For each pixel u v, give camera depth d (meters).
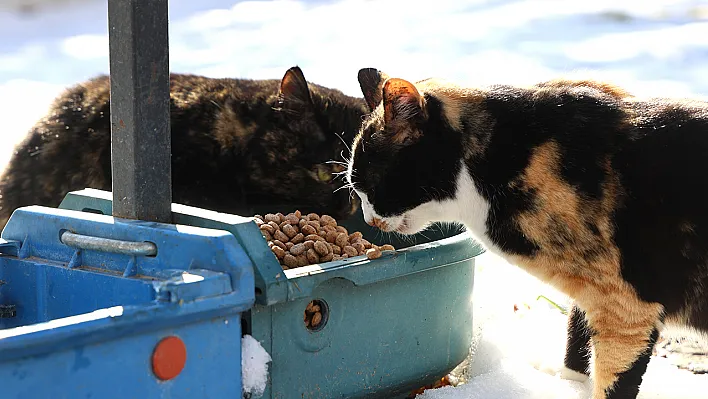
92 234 1.01
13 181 1.44
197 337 0.91
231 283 0.92
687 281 1.08
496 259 1.58
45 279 1.03
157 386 0.89
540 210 1.10
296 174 1.50
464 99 1.15
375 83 1.26
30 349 0.80
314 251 1.15
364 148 1.18
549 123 1.11
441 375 1.18
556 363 1.26
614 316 1.10
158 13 1.03
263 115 1.50
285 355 1.00
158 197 1.04
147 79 1.03
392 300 1.09
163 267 0.96
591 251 1.08
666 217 1.07
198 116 1.49
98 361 0.85
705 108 1.11
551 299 1.47
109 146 1.42
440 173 1.16
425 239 1.37
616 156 1.08
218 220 0.99
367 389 1.09
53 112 1.47
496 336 1.30
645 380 1.24
